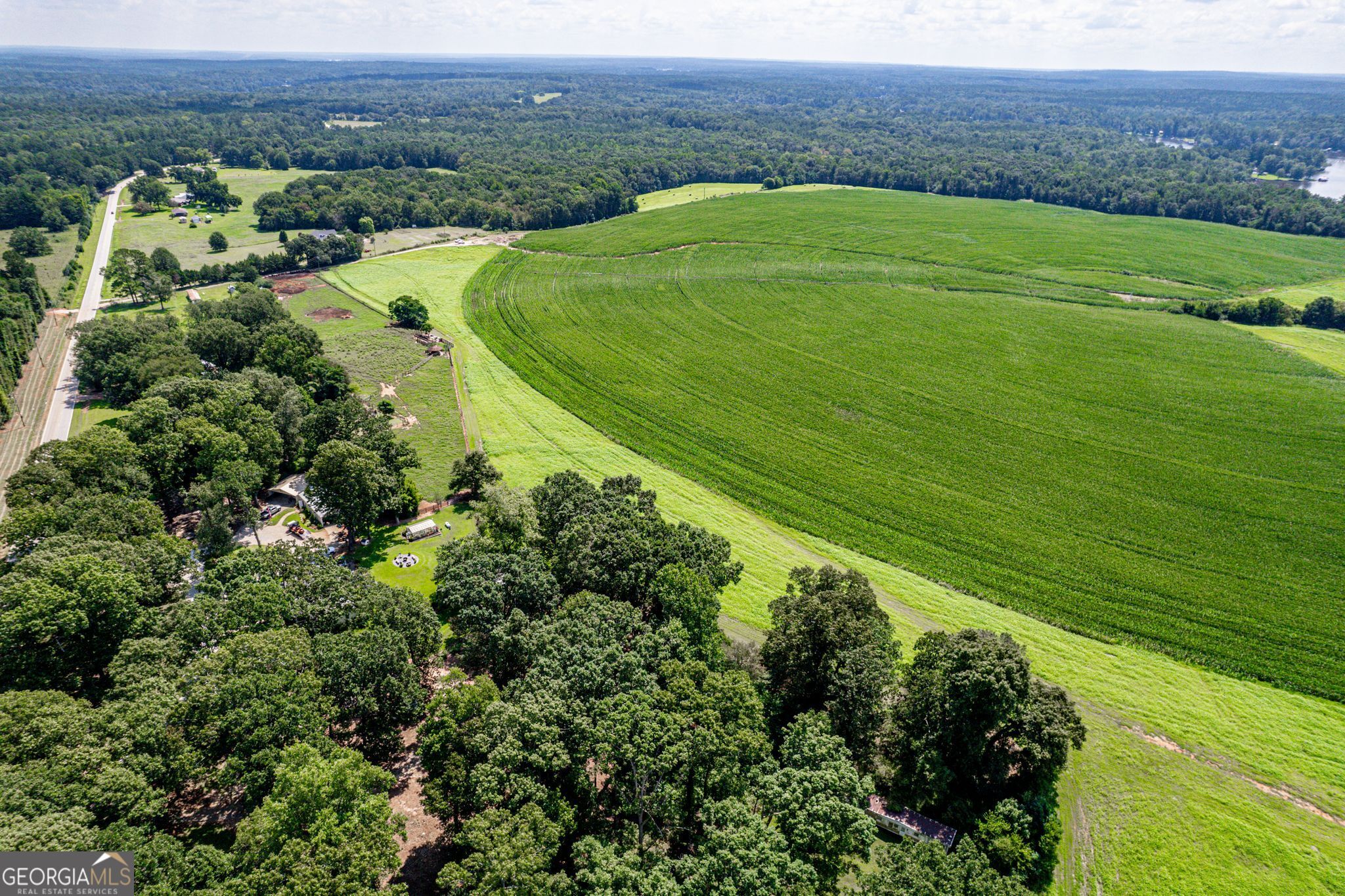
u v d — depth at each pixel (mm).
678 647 50219
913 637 63844
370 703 44719
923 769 47844
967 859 39625
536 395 111000
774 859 35594
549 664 45938
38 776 35469
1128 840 46812
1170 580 71750
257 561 53719
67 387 106625
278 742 40750
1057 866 44969
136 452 71750
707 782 41781
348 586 53594
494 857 34562
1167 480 88438
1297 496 85125
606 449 95750
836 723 49375
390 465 79312
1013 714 46719
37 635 44719
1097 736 54656
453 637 60031
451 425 100750
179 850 35406
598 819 43469
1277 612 67625
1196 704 57812
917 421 102812
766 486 87562
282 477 86000
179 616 48500
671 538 61156
